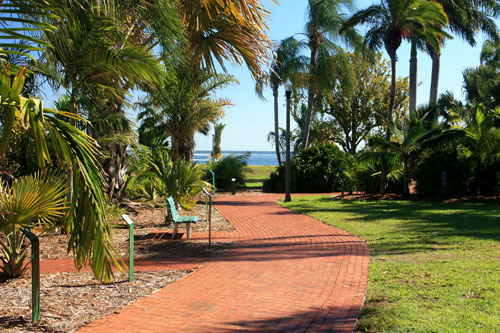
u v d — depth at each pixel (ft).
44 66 26.45
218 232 35.14
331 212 46.73
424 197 60.29
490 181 58.23
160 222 41.29
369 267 21.56
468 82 102.12
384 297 16.42
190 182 39.86
